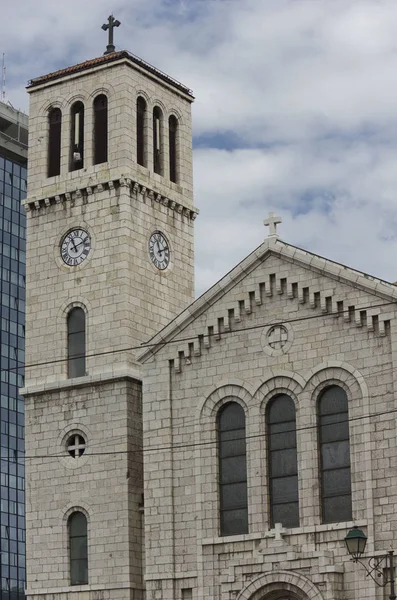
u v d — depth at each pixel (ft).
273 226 253.24
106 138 290.56
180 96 308.60
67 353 282.56
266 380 248.73
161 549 252.01
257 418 248.32
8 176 572.92
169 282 290.35
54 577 268.62
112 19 303.27
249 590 237.45
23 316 572.10
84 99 294.25
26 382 284.82
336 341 243.19
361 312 240.94
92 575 263.70
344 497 238.48
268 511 244.22
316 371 243.81
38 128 299.17
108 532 264.52
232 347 253.85
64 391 278.26
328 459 241.55
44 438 278.46
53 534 271.28
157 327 283.38
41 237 291.58
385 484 232.94
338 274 243.60
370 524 232.53
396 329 236.22
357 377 239.30
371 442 235.81
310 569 233.14
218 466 251.80
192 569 248.11
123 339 274.16
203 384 255.70
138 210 285.84
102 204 284.82
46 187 293.23
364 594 229.86
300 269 248.73
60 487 273.33
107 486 267.39
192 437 254.47
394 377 235.20
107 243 281.95
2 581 538.47
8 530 547.49
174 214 296.92
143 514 265.54
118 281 278.26
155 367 260.83
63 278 286.05
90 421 273.33
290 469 245.04
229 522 248.73
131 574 260.42
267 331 250.57
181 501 252.83
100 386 273.95
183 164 303.68
